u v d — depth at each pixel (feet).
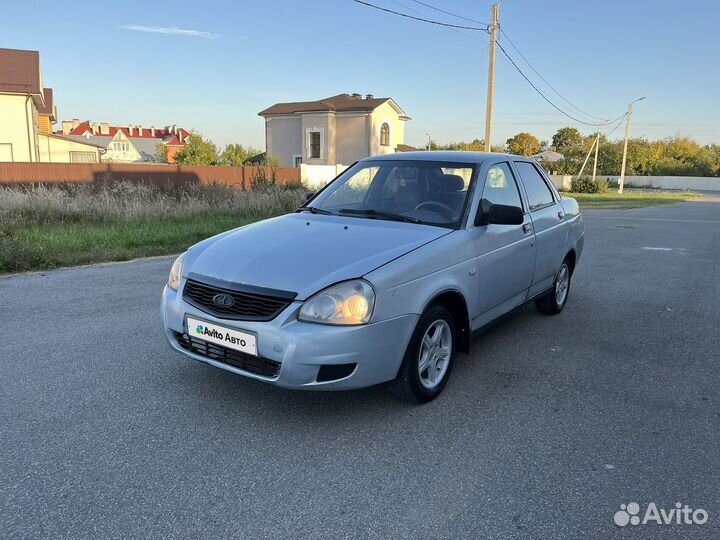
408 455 10.14
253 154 168.66
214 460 9.84
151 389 12.75
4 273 25.62
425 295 11.30
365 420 11.45
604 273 28.71
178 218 43.47
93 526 8.04
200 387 12.89
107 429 10.87
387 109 130.82
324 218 14.08
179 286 12.00
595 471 9.73
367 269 10.57
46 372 13.66
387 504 8.69
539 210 17.31
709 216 74.54
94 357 14.73
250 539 7.84
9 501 8.56
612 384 13.64
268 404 12.09
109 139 248.32
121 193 49.11
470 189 14.02
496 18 67.72
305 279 10.40
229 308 10.67
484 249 13.46
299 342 9.91
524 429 11.21
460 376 13.97
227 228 40.06
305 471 9.55
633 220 65.77
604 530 8.18
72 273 25.86
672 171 250.57
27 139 88.53
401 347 10.96
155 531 7.97
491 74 68.80
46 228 37.19
